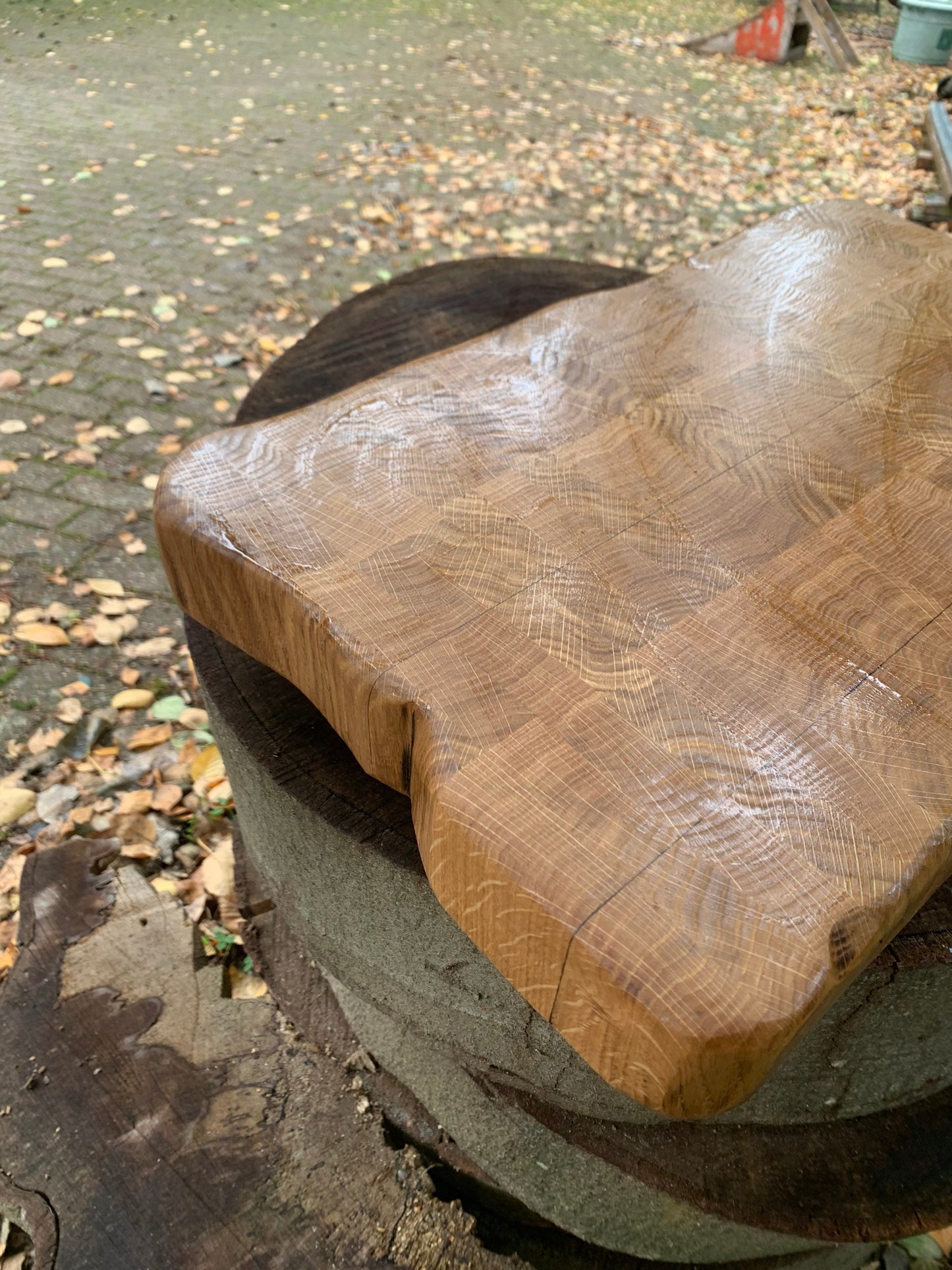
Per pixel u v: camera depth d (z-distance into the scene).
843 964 0.73
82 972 1.70
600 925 0.73
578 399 1.35
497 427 1.28
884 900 0.76
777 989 0.70
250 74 6.94
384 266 4.61
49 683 2.61
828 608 1.04
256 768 1.21
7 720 2.51
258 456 1.19
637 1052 0.72
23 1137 1.49
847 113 7.00
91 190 5.14
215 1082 1.57
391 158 5.70
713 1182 1.21
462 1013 1.23
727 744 0.87
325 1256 1.40
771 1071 0.72
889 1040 1.10
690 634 0.99
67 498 3.19
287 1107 1.54
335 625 0.98
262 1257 1.39
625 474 1.21
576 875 0.76
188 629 1.42
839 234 1.86
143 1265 1.38
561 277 2.37
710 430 1.30
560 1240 1.68
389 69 7.25
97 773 2.39
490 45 7.98
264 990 1.96
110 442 3.42
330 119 6.24
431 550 1.08
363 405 1.30
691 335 1.52
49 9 7.98
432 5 8.94
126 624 2.79
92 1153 1.48
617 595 1.03
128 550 3.02
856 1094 1.20
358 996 1.45
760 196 5.59
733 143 6.34
